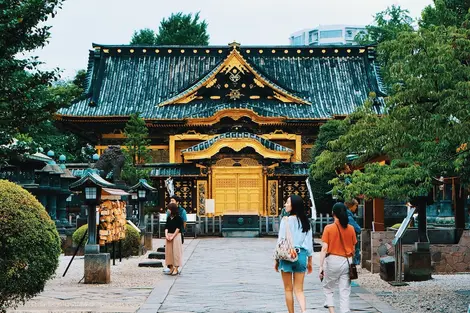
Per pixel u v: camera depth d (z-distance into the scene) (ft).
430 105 51.88
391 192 59.26
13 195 41.78
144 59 211.41
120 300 52.42
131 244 93.91
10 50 74.43
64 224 112.98
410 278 63.57
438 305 48.26
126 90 199.82
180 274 71.92
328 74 207.41
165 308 48.80
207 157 169.37
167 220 72.18
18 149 81.76
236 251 107.34
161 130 187.52
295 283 41.75
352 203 64.03
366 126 62.23
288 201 42.11
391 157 61.87
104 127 188.24
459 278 65.57
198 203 172.45
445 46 50.57
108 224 73.72
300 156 185.68
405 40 51.96
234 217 153.58
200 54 213.66
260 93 192.54
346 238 42.29
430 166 51.65
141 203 109.19
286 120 182.70
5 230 40.27
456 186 72.02
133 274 71.56
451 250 70.79
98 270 62.59
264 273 73.31
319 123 184.14
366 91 201.98
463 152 48.78
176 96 190.29
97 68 207.31
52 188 105.29
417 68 50.83
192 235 151.94
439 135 49.62
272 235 154.61
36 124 80.07
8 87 75.97
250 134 172.35
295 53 212.64
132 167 151.74
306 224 41.70
